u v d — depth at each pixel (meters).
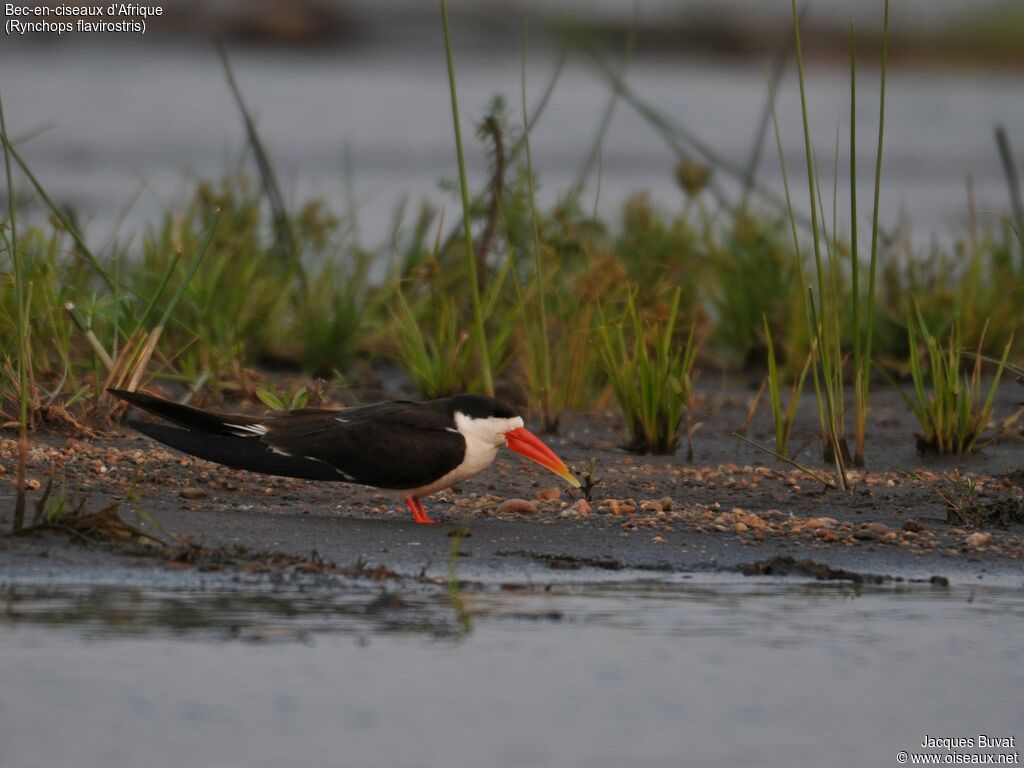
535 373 14.40
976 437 13.27
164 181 31.39
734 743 6.46
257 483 11.38
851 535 10.55
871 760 6.30
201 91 44.06
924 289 17.98
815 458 13.29
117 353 13.42
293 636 7.82
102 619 7.97
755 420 15.09
